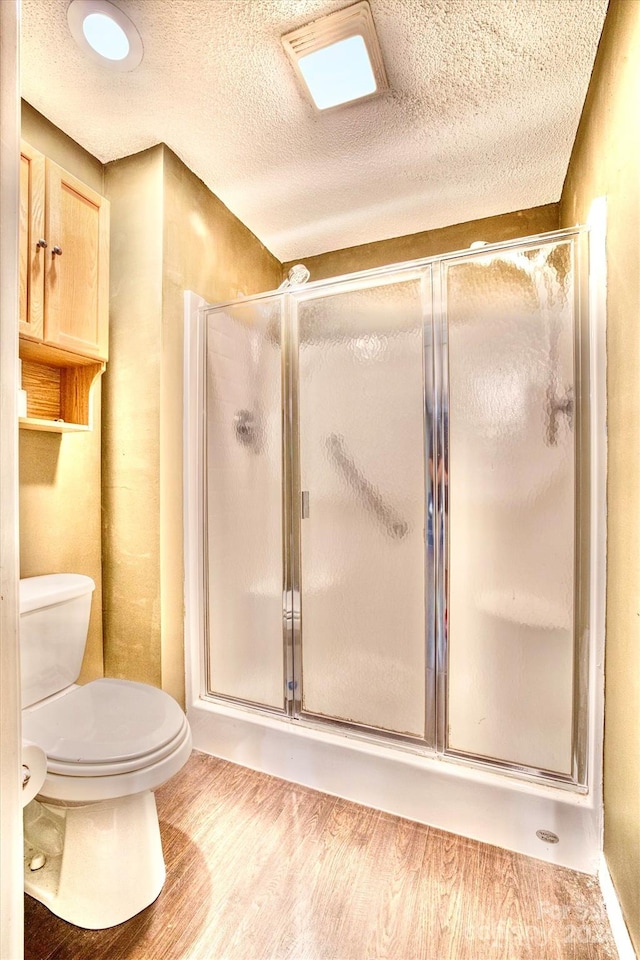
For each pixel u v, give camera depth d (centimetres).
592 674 120
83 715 113
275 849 122
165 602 164
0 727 46
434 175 184
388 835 128
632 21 96
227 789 148
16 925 48
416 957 95
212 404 178
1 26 46
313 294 161
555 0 113
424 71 135
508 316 133
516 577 131
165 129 159
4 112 47
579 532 124
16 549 48
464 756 135
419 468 144
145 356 165
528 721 129
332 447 157
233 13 118
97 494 172
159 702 120
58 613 141
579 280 125
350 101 147
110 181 174
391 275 148
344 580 154
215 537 176
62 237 144
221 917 102
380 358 150
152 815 110
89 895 101
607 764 113
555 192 196
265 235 230
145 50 129
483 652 134
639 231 92
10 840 47
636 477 94
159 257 163
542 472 129
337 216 214
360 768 143
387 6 116
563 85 140
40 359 157
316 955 95
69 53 130
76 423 165
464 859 120
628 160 100
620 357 105
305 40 126
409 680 144
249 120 155
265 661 166
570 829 119
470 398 137
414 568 144
